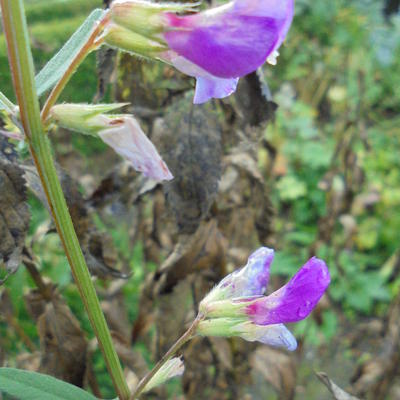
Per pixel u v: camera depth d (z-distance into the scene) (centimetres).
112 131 8
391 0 64
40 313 16
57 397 9
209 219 17
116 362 10
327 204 32
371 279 41
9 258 11
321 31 57
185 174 15
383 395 25
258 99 14
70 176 14
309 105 52
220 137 15
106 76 14
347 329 39
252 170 17
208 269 18
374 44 55
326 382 13
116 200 17
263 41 7
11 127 11
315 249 31
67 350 16
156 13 8
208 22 8
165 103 16
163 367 10
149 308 19
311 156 47
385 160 51
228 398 22
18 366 17
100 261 14
